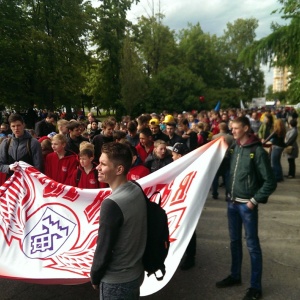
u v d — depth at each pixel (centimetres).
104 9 3656
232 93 4928
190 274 422
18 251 362
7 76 2392
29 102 2567
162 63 4578
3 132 998
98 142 623
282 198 762
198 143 854
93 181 461
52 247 370
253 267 361
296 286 388
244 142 362
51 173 512
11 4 2422
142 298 368
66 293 382
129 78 3416
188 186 391
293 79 1586
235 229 382
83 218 389
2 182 508
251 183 354
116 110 3747
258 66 1606
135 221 212
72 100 2819
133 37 4078
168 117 668
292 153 954
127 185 222
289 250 487
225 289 385
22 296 378
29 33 2491
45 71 2570
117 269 211
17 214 396
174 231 365
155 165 475
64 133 616
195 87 4197
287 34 1423
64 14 2731
